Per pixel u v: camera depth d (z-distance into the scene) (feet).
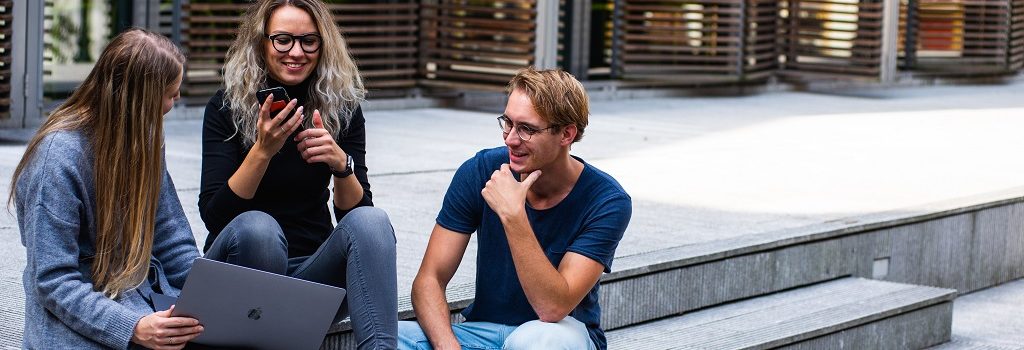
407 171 23.17
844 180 24.00
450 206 11.27
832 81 45.34
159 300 9.73
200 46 29.60
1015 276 23.24
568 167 10.90
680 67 39.55
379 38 32.99
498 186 10.56
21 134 25.50
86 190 9.23
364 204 11.32
